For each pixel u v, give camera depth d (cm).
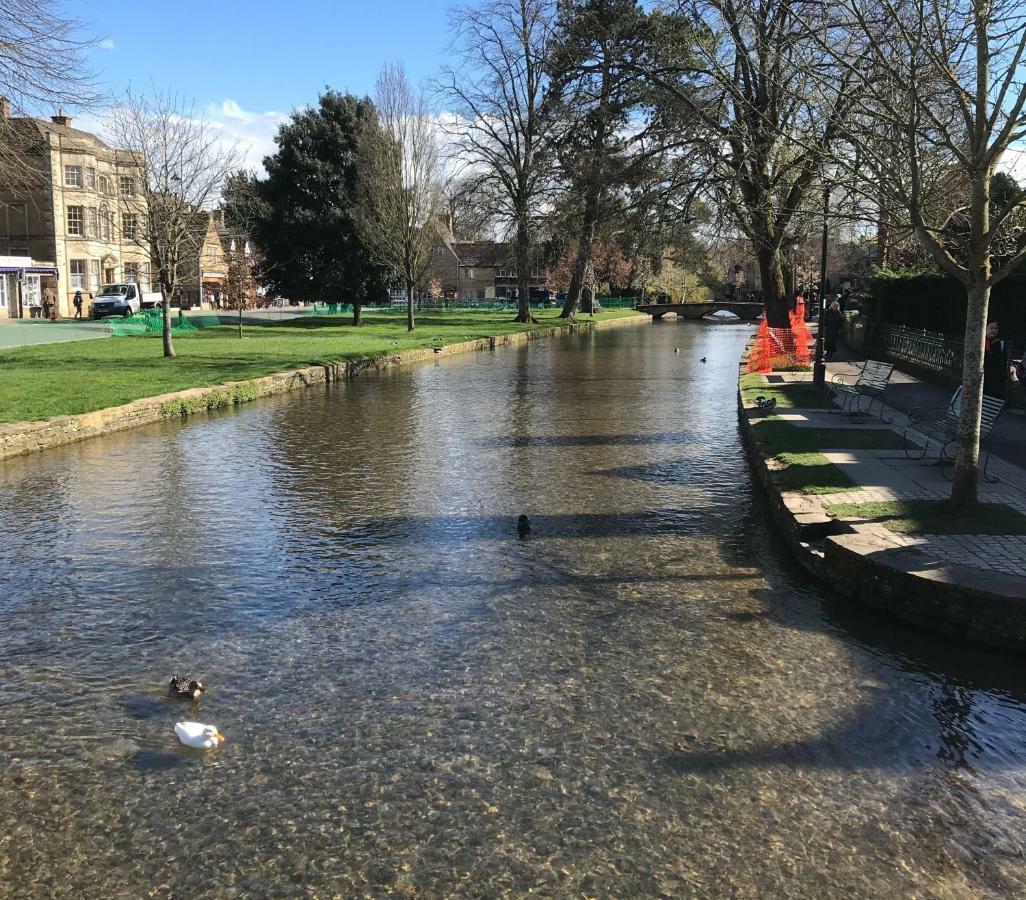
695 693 549
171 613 673
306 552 825
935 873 386
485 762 468
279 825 414
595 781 451
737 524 931
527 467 1216
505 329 4350
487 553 827
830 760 475
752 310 7369
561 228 4625
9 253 4725
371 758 471
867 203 1430
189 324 4022
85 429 1373
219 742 484
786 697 546
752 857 394
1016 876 384
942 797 443
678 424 1614
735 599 712
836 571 720
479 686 555
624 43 2936
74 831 409
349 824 414
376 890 371
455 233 5294
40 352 2528
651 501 1029
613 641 627
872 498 880
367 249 4419
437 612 679
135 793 439
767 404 1516
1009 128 702
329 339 3391
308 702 534
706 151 2083
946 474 998
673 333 4972
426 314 6056
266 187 4522
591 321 5294
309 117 4522
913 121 726
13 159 1573
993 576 640
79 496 1024
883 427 1332
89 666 582
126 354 2498
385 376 2436
